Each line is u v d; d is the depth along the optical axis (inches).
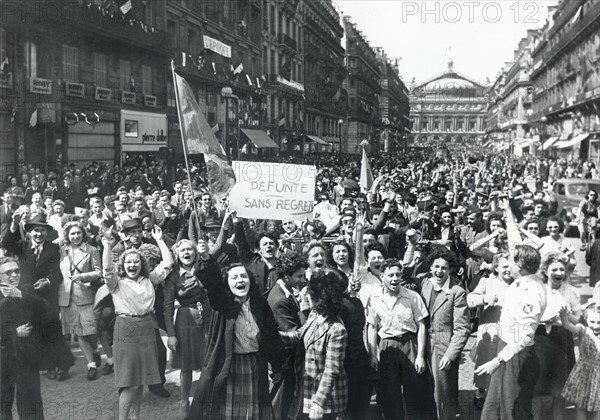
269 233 310.7
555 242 309.4
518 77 2470.5
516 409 213.5
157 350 251.1
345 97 2204.7
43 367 260.5
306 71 2030.0
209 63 1298.0
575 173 1285.7
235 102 1330.0
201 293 247.9
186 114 312.8
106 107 959.0
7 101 757.3
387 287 222.1
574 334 218.5
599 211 512.1
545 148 1865.2
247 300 211.2
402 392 222.7
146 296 232.2
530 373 212.4
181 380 249.0
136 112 1038.4
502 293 239.8
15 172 719.7
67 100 858.8
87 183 696.4
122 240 319.0
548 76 2161.7
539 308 208.2
